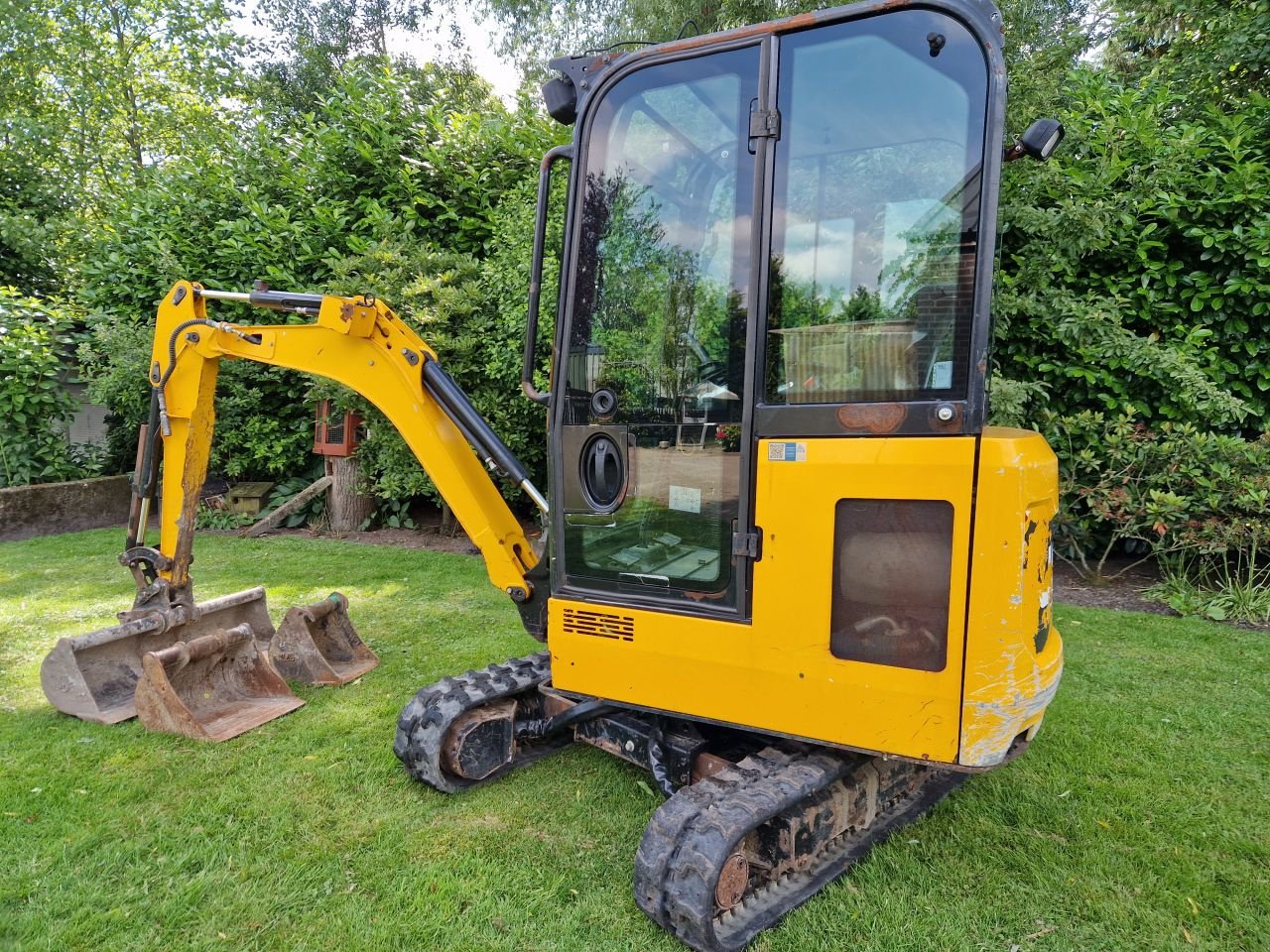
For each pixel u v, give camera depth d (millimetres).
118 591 6246
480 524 3330
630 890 2664
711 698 2596
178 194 9461
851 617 2365
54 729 3791
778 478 2412
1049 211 5801
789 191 2420
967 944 2418
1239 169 5953
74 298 10641
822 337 2383
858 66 2342
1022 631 2227
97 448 9852
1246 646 4961
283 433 9047
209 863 2770
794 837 2504
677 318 2604
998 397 5523
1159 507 5578
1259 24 7148
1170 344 6102
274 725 3881
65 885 2633
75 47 16938
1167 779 3416
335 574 6781
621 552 2738
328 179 8914
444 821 3062
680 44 2553
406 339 3389
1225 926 2512
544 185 2795
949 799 3266
